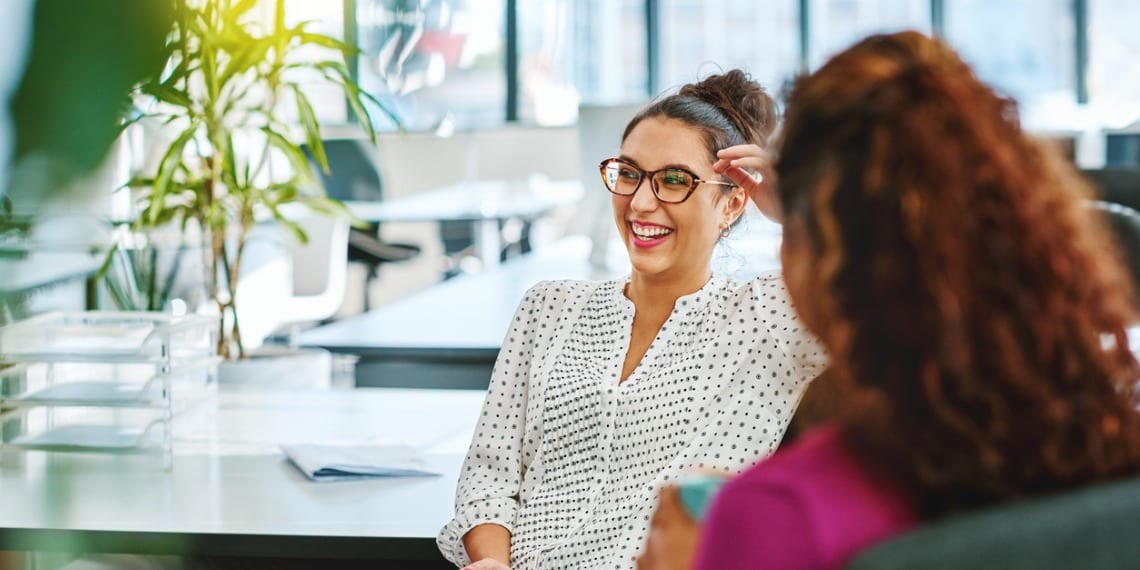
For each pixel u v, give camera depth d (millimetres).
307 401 2873
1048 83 9086
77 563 1923
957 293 606
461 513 1827
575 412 1813
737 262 1978
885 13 9211
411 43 8664
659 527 778
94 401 2174
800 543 595
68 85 235
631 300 1898
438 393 2967
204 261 3523
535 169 9195
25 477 2051
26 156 236
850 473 633
